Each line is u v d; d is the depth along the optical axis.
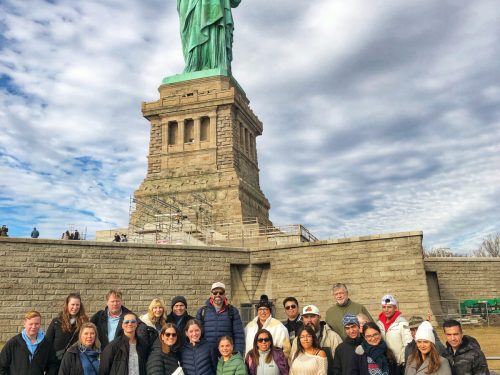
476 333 30.39
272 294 40.78
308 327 10.49
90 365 10.27
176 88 68.94
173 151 65.31
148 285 36.75
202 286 38.75
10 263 32.97
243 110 69.12
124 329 10.37
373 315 37.00
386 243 37.88
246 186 63.03
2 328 31.75
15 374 10.20
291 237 47.62
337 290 12.12
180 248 38.69
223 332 11.87
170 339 10.48
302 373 10.08
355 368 10.07
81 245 35.31
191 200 61.12
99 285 35.22
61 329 11.15
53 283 33.88
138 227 56.00
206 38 71.56
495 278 43.75
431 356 9.27
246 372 10.41
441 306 40.72
